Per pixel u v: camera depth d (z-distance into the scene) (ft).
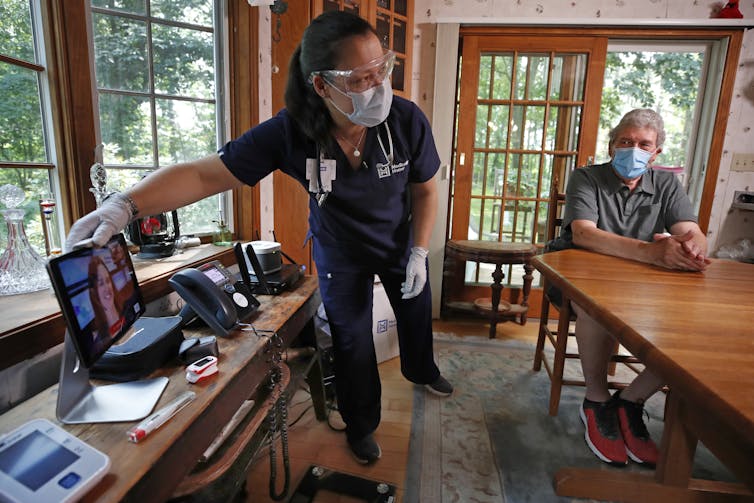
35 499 1.48
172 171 3.25
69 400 2.12
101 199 4.08
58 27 3.84
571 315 5.54
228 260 5.12
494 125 8.71
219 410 2.41
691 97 9.11
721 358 1.98
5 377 2.60
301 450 4.67
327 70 3.06
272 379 3.35
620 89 9.48
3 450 1.64
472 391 5.95
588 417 4.83
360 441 4.46
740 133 8.16
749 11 7.85
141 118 4.99
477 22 7.97
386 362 6.82
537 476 4.27
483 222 9.14
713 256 8.59
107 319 2.36
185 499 2.65
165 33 5.12
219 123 5.87
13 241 3.35
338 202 3.89
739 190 8.34
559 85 8.46
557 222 6.61
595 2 8.00
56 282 1.93
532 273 8.45
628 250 4.41
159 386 2.39
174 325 2.88
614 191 5.31
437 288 8.88
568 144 8.64
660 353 2.04
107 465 1.66
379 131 3.72
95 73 4.30
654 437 4.91
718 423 1.81
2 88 3.56
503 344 7.72
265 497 3.94
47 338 2.77
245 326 3.35
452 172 8.79
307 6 6.26
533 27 8.05
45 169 3.99
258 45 5.85
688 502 3.77
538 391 5.97
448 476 4.26
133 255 4.65
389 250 4.30
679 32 7.88
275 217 6.79
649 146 4.91
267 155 3.67
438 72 8.19
